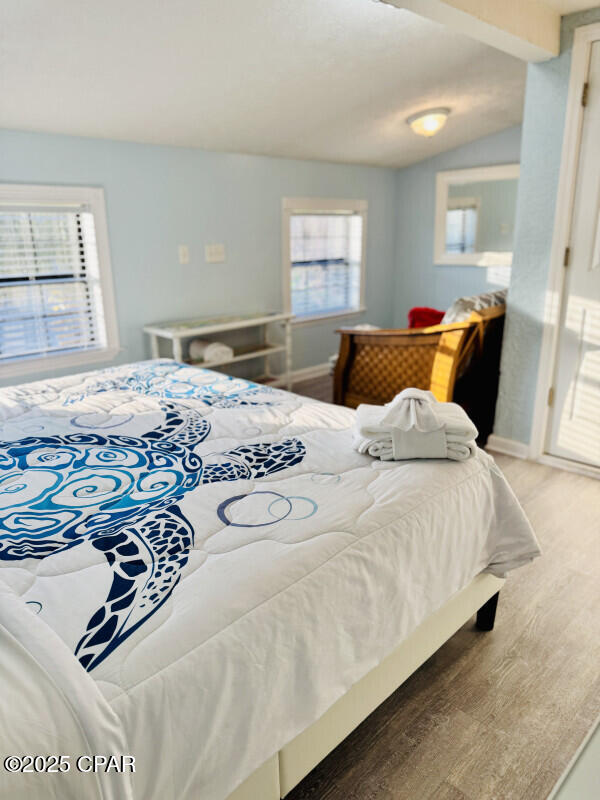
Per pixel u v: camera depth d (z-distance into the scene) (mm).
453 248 5184
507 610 1925
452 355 2982
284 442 1779
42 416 2029
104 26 2113
